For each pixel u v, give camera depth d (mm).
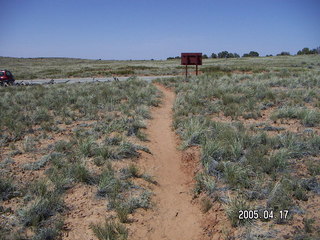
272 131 8680
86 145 7520
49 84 25000
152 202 5742
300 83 16562
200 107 12023
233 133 8000
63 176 6195
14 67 64562
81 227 4867
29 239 4426
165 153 8164
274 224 4617
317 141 7176
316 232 4301
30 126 9977
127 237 4676
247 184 5715
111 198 5633
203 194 5891
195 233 4961
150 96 14898
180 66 50469
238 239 4438
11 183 5934
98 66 58938
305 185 5488
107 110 12188
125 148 7645
